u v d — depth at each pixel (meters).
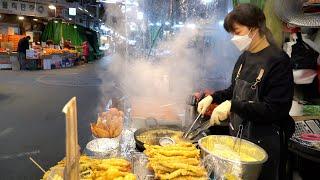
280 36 3.04
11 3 15.67
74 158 0.98
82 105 6.95
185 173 1.30
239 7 1.85
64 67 17.02
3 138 4.75
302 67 2.78
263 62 1.85
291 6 2.72
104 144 1.68
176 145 1.54
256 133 1.90
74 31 20.86
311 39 3.13
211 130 2.29
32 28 18.88
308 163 2.59
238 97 2.00
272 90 1.77
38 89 9.15
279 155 1.89
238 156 1.52
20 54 14.56
